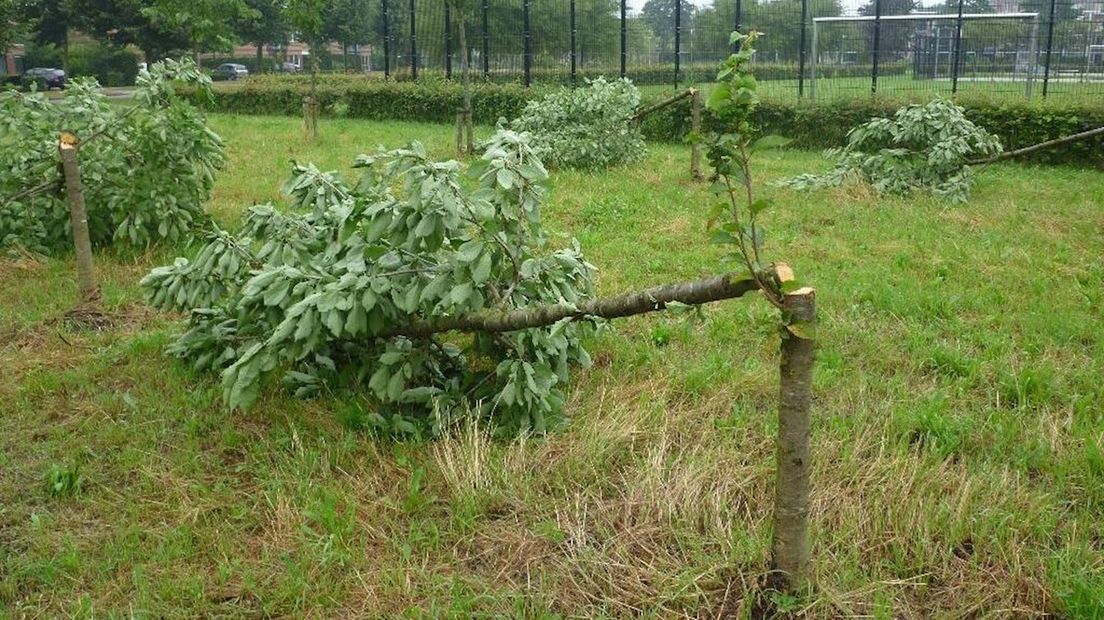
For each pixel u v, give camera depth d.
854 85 21.31
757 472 4.07
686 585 3.33
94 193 7.66
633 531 3.68
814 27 19.78
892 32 21.38
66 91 8.22
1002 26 20.25
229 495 3.98
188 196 7.98
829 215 9.64
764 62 22.53
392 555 3.60
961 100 15.69
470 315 4.27
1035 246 8.20
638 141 13.52
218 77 51.50
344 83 23.88
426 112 21.70
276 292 4.41
